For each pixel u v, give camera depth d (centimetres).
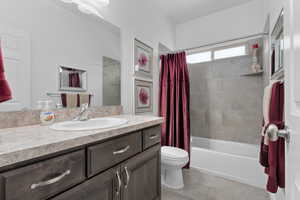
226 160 206
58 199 59
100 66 142
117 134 84
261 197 154
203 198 154
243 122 252
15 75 90
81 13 126
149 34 213
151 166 117
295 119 56
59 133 73
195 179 189
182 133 216
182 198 155
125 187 91
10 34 88
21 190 49
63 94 114
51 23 106
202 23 278
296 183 54
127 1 173
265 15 203
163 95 223
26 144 55
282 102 104
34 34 98
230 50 260
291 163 60
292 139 59
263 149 120
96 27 138
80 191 67
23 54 93
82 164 68
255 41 233
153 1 225
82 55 127
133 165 98
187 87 217
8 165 47
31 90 96
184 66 217
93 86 136
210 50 277
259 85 239
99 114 139
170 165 164
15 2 89
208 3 239
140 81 192
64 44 114
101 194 77
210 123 281
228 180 186
